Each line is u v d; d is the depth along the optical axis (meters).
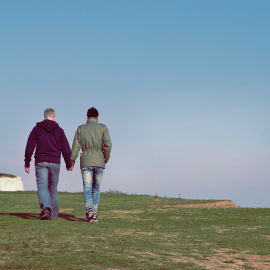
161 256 5.16
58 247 5.30
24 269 4.26
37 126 8.45
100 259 4.77
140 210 10.48
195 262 4.98
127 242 5.91
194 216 9.37
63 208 11.13
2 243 5.37
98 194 8.37
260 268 4.91
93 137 8.39
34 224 7.22
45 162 8.30
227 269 4.75
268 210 10.91
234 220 8.86
